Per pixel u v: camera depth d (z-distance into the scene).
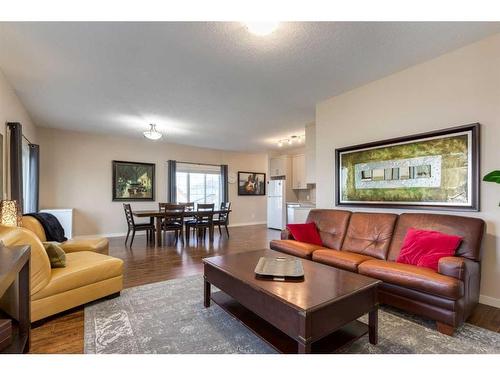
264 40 2.37
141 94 3.64
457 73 2.60
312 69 2.96
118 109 4.27
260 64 2.81
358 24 2.16
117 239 5.74
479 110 2.47
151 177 6.79
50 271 2.09
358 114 3.50
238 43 2.41
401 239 2.72
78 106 4.12
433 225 2.53
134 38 2.32
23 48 2.47
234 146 7.57
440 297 1.92
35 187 4.57
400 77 3.05
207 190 7.90
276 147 7.70
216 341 1.83
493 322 2.09
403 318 2.18
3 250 1.52
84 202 5.88
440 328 1.94
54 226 3.58
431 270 2.11
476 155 2.46
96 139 6.05
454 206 2.60
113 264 2.53
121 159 6.37
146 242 5.43
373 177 3.32
